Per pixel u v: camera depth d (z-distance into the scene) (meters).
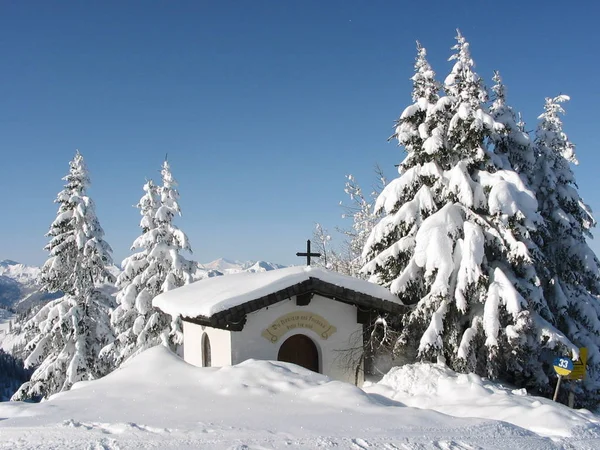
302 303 15.30
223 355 15.06
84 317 26.72
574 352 15.45
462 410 10.85
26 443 7.25
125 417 8.62
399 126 18.09
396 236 17.73
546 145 19.36
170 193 27.59
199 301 15.80
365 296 15.76
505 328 15.06
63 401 9.65
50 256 27.03
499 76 19.17
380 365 16.59
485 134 16.58
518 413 9.95
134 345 25.98
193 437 7.57
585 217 19.41
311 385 10.80
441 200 17.06
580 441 8.64
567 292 18.38
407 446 7.63
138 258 27.16
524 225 15.73
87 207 27.28
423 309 15.88
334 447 7.37
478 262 15.09
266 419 8.64
